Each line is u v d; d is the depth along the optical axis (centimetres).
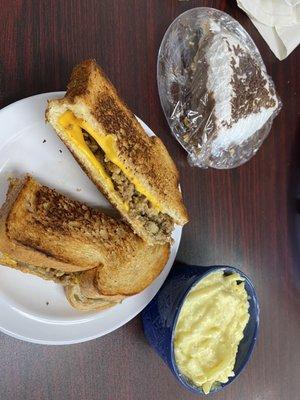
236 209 32
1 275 25
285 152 35
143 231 28
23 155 26
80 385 27
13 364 25
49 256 24
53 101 24
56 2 27
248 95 30
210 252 31
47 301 26
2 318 24
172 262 28
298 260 35
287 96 35
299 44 36
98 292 25
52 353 26
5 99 26
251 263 33
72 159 27
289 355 34
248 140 32
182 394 30
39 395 26
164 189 28
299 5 34
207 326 27
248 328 29
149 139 28
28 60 26
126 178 27
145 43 30
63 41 27
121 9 29
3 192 25
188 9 31
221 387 28
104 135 26
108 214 28
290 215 35
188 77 30
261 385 33
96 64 25
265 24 34
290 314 34
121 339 28
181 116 30
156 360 29
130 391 28
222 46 29
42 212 25
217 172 32
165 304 27
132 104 29
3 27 26
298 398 34
